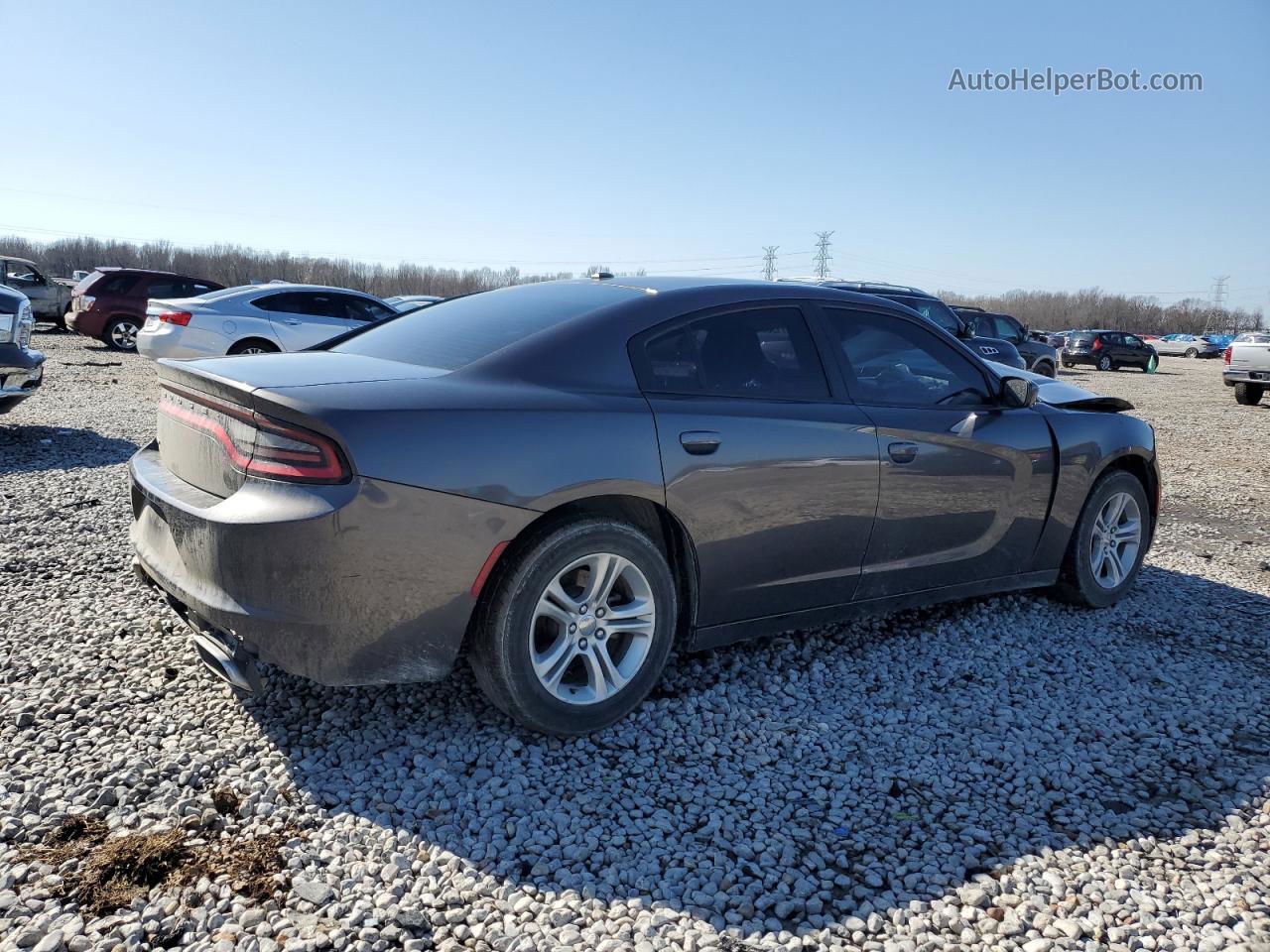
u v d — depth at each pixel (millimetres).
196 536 2580
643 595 2951
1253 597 4742
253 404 2510
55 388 11133
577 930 2057
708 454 2977
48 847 2236
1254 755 3014
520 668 2713
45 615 3664
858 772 2816
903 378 3678
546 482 2658
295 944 1943
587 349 2934
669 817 2523
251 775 2582
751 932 2084
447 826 2408
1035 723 3188
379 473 2445
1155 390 21562
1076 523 4219
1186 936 2113
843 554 3406
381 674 2584
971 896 2223
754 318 3314
